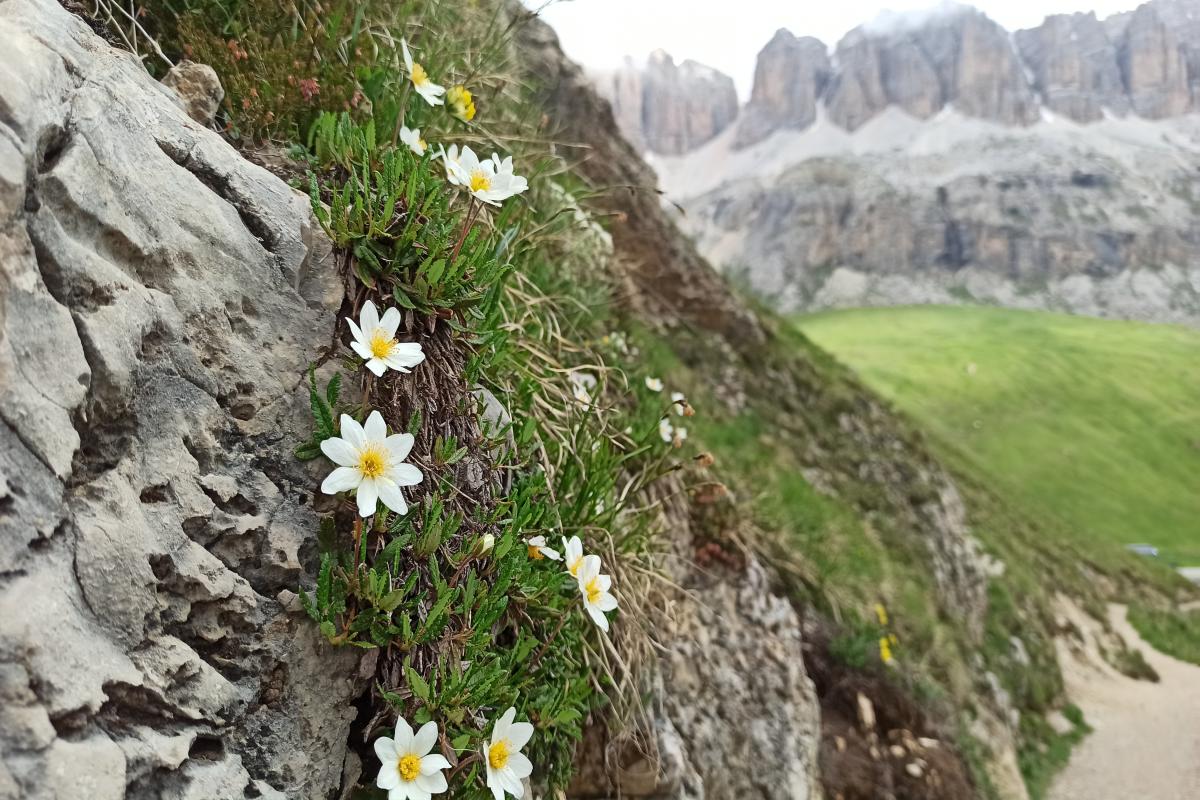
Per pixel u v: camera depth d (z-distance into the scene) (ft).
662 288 41.34
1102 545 97.45
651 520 11.30
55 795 3.32
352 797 5.20
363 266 5.74
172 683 4.21
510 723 5.33
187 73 6.41
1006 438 186.80
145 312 4.57
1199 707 52.60
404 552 5.38
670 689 11.74
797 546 24.82
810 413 44.37
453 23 11.62
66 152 4.37
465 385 6.15
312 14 8.34
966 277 396.78
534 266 11.13
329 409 5.06
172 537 4.45
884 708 21.11
